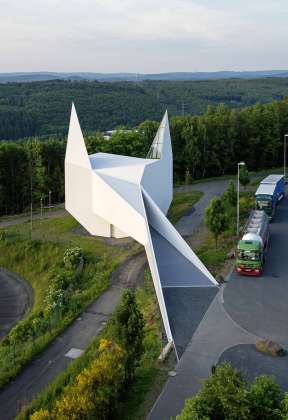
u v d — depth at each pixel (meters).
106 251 42.34
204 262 37.25
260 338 25.59
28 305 36.56
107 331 26.77
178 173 81.38
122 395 20.47
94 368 18.98
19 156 67.81
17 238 48.09
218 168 84.44
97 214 43.72
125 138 77.62
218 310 29.12
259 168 87.69
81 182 45.91
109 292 33.72
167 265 35.16
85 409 17.19
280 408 16.30
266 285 32.88
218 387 16.52
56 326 28.97
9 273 43.97
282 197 59.53
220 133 83.19
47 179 68.31
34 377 23.66
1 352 27.33
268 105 90.25
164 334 26.23
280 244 42.12
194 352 24.19
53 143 71.69
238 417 15.94
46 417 16.84
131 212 38.34
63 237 47.50
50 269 41.88
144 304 30.77
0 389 22.66
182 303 30.19
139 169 44.91
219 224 40.22
